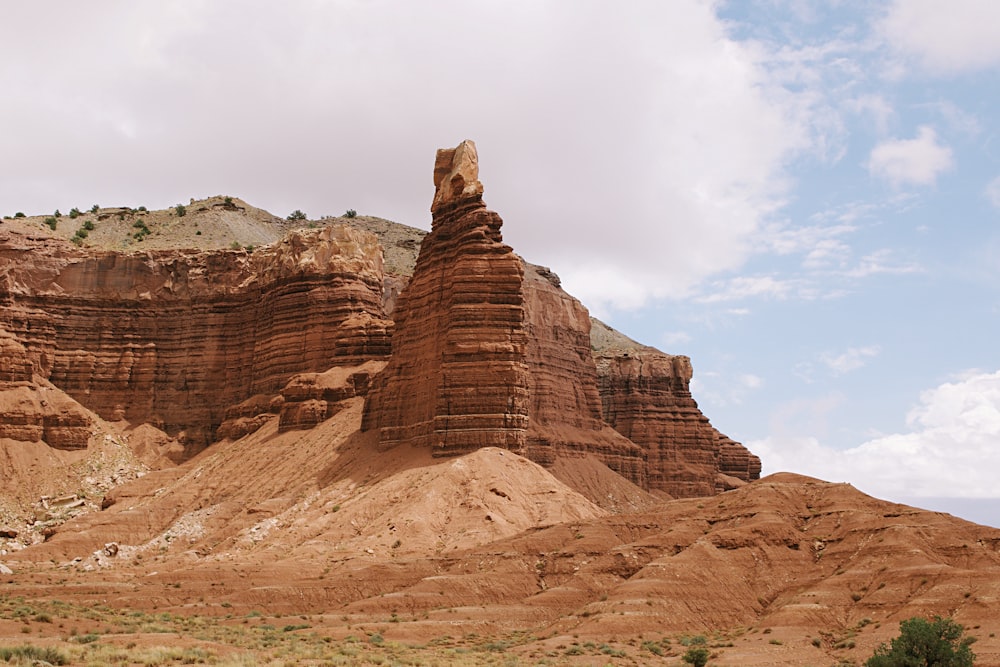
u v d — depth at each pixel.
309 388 160.88
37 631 84.31
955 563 92.88
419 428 138.50
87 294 191.00
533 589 102.19
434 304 144.38
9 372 169.62
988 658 75.88
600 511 129.62
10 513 153.88
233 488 148.00
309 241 180.00
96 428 175.75
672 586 94.25
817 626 88.06
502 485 124.50
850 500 105.94
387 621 95.19
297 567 110.12
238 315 188.25
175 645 76.25
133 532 141.25
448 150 156.75
